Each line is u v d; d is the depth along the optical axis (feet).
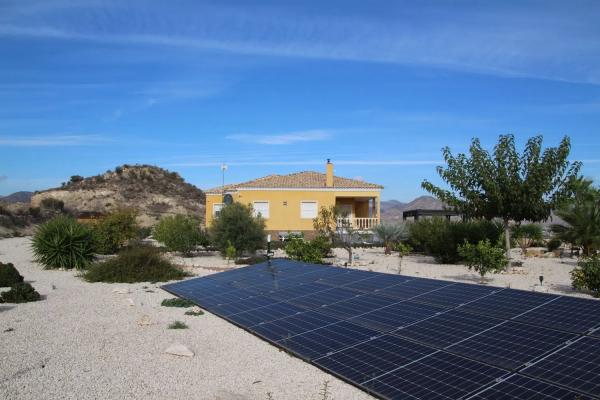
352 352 28.32
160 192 339.57
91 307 45.57
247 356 30.40
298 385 25.41
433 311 32.37
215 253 101.55
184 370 27.96
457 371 23.65
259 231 91.71
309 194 137.80
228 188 143.54
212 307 43.68
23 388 25.11
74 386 25.45
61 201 274.16
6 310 44.14
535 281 60.54
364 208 152.15
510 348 24.89
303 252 76.23
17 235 184.34
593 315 27.09
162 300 49.32
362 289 40.75
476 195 73.05
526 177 69.51
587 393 19.90
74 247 75.10
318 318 35.32
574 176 69.00
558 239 92.73
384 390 23.31
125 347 32.50
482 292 34.47
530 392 20.79
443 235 82.79
